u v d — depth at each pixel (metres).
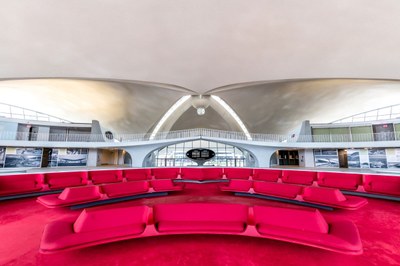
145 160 22.53
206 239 4.46
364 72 17.31
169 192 9.99
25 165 20.81
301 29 13.97
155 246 4.14
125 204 7.70
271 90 25.33
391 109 30.20
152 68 19.08
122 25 13.82
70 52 16.12
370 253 3.89
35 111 34.59
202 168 13.38
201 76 20.69
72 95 27.95
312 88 24.12
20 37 14.18
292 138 24.78
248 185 9.02
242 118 32.66
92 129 25.38
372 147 19.06
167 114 32.53
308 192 7.32
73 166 22.33
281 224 4.29
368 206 7.43
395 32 13.17
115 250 3.97
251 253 3.88
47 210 6.83
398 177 8.28
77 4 12.17
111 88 25.39
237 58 17.50
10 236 4.70
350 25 13.22
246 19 13.37
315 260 3.63
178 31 14.46
